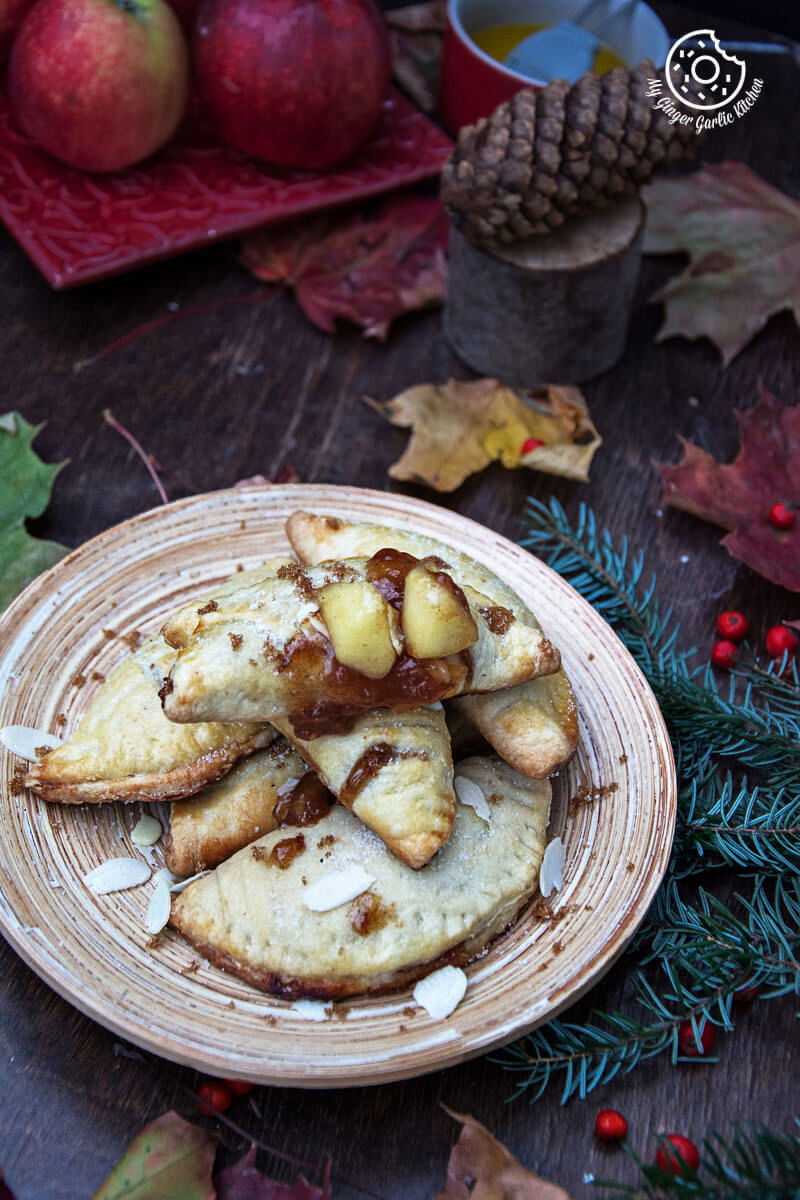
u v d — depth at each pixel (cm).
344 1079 49
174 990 50
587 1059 53
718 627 64
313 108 71
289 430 70
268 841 52
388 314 73
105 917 52
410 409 68
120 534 59
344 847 52
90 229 71
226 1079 52
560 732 54
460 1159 51
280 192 74
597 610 62
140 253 71
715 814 56
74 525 66
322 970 50
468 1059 50
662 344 75
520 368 72
